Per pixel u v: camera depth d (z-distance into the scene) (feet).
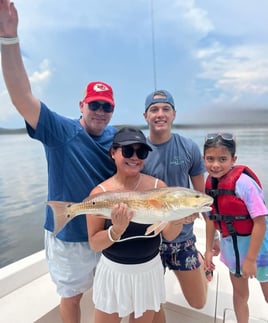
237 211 5.78
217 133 6.26
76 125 6.08
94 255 6.38
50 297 7.41
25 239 21.80
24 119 5.39
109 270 5.18
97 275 5.42
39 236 22.70
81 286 6.33
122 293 5.08
